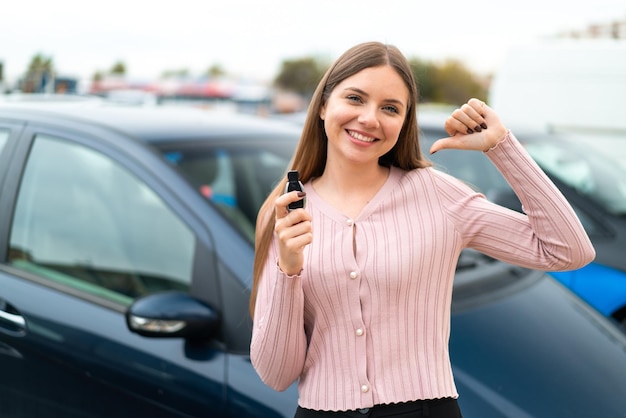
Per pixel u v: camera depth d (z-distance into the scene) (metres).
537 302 2.69
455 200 1.70
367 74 1.65
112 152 2.68
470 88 34.84
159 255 2.47
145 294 2.43
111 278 2.51
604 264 3.81
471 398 2.11
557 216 1.60
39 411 2.47
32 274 2.64
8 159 2.88
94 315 2.41
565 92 6.51
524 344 2.40
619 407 2.21
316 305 1.65
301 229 1.56
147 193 2.56
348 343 1.62
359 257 1.64
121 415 2.29
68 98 3.73
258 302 1.74
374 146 1.67
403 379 1.61
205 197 2.53
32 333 2.48
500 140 1.65
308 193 1.79
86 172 2.71
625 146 6.20
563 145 4.67
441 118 5.05
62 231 2.68
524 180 1.64
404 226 1.66
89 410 2.36
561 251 1.61
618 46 6.25
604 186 4.30
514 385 2.20
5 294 2.60
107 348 2.32
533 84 6.70
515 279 2.83
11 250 2.73
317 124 1.79
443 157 4.66
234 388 2.10
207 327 2.18
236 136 3.10
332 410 1.63
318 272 1.63
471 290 2.65
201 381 2.15
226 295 2.25
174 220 2.48
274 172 3.07
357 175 1.73
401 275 1.60
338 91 1.69
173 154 2.74
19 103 3.27
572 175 4.36
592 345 2.50
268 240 1.79
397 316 1.62
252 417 2.04
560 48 6.54
